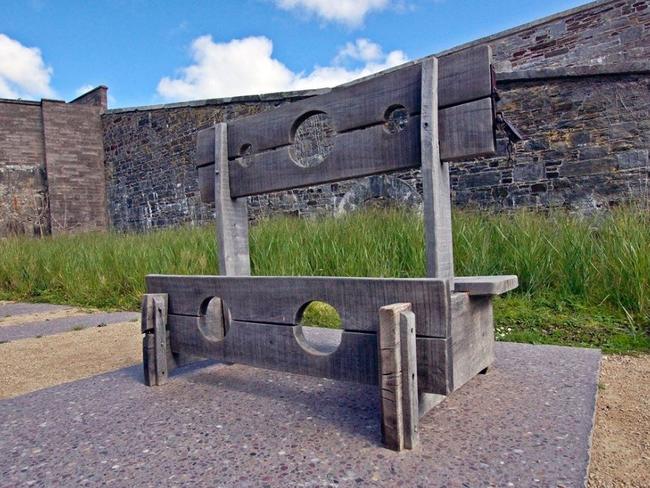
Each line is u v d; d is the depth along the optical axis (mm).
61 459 1780
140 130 14758
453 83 2070
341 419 2033
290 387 2492
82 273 7090
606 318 3863
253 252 5777
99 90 16297
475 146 2018
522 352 3025
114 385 2656
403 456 1682
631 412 2189
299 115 2637
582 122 7602
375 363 1914
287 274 5246
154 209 14422
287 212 10898
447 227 2164
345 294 1986
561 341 3463
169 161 13891
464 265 4852
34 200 15430
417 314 1799
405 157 2232
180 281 2619
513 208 8109
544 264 4629
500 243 5055
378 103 2311
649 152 7133
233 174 2973
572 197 7660
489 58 1991
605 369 2828
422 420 1986
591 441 1777
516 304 4375
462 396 2248
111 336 4254
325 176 2539
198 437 1915
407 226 5566
